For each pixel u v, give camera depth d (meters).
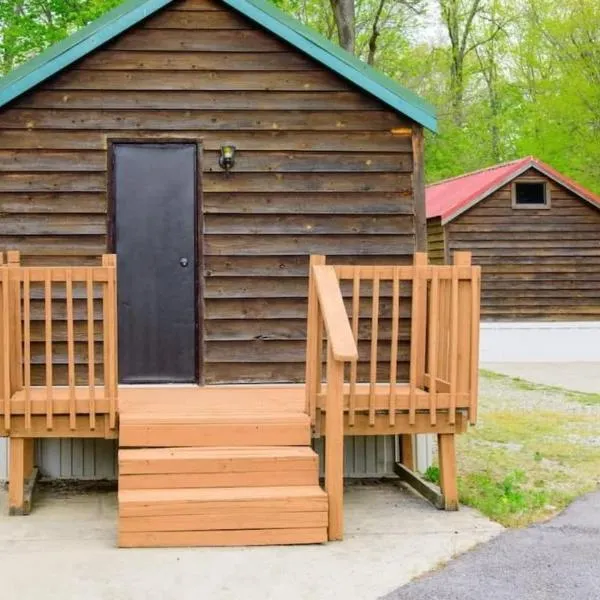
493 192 22.59
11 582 5.75
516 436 11.27
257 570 5.99
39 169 8.55
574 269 22.92
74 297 8.59
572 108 23.95
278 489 6.76
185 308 8.76
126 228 8.67
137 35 8.70
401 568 6.05
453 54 37.00
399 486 8.75
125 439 7.09
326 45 8.67
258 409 7.55
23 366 8.33
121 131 8.64
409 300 8.80
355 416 7.36
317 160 8.82
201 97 8.73
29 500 7.64
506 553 6.37
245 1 8.64
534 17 33.00
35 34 24.66
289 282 8.80
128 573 5.92
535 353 22.81
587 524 7.13
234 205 8.77
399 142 8.89
